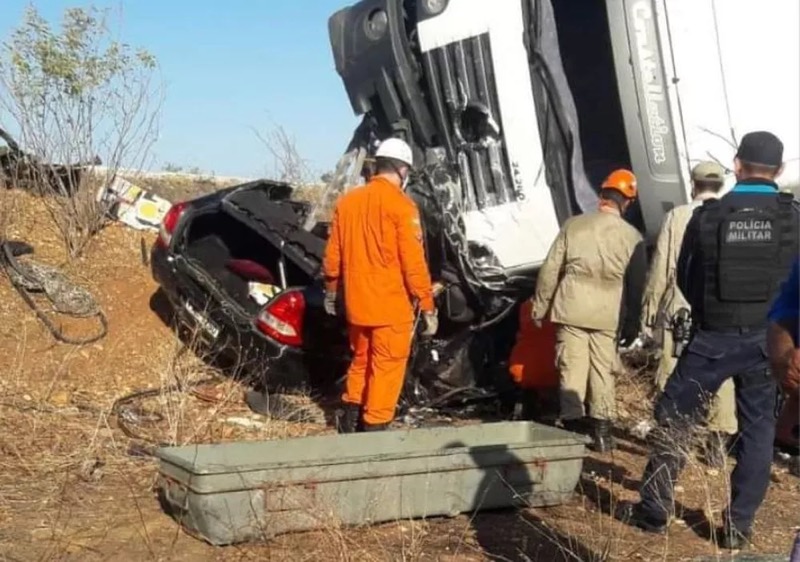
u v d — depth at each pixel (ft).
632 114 23.34
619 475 20.77
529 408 24.29
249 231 26.23
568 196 23.91
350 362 23.08
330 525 16.22
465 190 24.07
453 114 24.04
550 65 23.86
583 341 21.98
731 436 21.43
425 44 24.25
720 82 23.35
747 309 16.80
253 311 24.22
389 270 20.81
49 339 25.07
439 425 23.21
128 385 24.29
